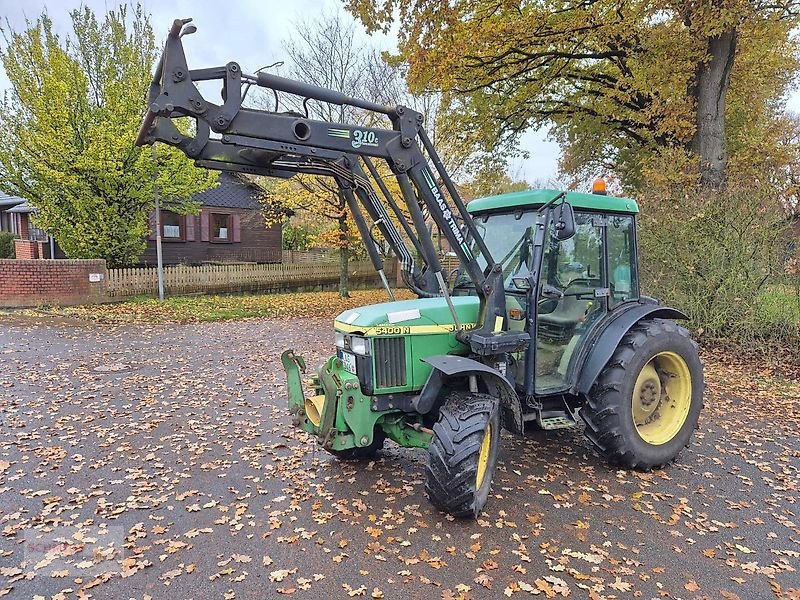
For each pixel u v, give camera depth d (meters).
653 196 9.84
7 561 3.14
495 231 4.44
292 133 3.23
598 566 3.07
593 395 4.26
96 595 2.83
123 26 14.91
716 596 2.82
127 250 15.38
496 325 3.93
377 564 3.09
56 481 4.19
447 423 3.46
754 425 5.54
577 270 4.34
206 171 15.59
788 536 3.43
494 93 15.20
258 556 3.18
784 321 8.37
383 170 12.98
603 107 14.32
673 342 4.43
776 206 8.73
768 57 13.42
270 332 10.93
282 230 24.06
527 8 12.57
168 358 8.46
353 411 3.71
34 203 14.50
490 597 2.79
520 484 4.11
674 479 4.25
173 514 3.70
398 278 22.47
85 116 14.15
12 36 13.95
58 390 6.64
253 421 5.61
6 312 12.66
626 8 11.84
